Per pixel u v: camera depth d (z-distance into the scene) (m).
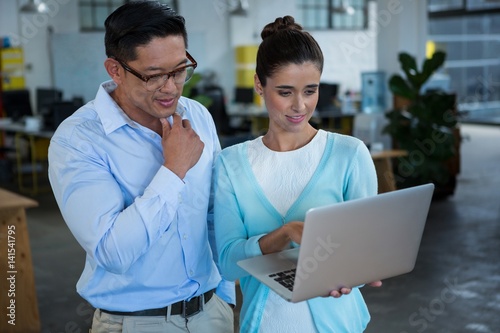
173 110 1.50
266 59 1.45
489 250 5.37
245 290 1.58
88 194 1.49
